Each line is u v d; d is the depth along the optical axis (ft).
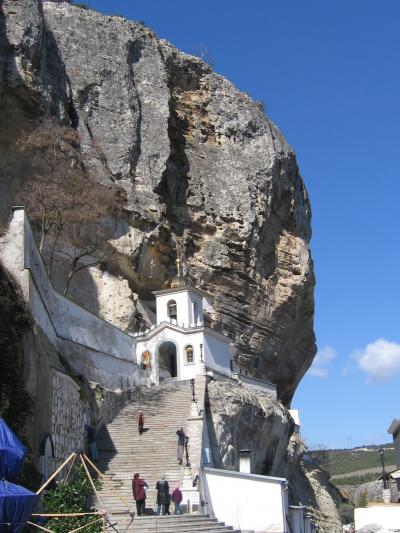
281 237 195.93
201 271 172.35
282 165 197.47
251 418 128.67
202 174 181.47
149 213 159.84
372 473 330.54
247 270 178.91
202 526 78.95
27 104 142.51
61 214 132.87
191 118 188.14
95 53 169.17
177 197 175.73
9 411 68.64
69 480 72.23
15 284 79.92
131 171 163.43
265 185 188.44
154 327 135.54
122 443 101.30
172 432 103.55
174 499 82.02
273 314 184.85
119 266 153.69
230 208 179.73
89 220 139.13
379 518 125.18
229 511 91.15
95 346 115.75
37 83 143.84
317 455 252.62
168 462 94.89
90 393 105.70
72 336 107.76
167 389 122.11
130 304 146.10
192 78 191.62
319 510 170.40
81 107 161.99
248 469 110.52
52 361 88.69
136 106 171.12
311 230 215.51
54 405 85.56
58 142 142.31
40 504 67.36
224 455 116.88
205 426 109.60
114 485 87.35
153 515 79.15
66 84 159.63
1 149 141.90
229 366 145.79
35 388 77.00
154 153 169.78
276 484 91.81
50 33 159.63
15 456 48.78
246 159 188.85
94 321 117.19
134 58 178.50
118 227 152.76
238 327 175.52
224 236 176.96
